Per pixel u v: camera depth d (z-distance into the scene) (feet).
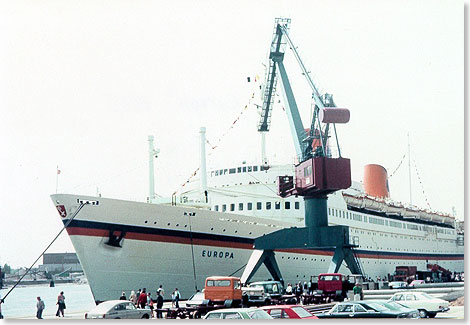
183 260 120.37
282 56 139.33
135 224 112.37
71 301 285.64
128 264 111.86
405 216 222.48
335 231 118.42
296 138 129.80
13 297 338.95
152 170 136.15
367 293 116.26
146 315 80.64
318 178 113.09
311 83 123.44
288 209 156.35
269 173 158.81
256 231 136.46
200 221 123.13
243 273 123.65
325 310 93.40
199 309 88.79
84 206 105.70
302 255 154.10
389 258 208.54
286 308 60.95
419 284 140.56
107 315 74.49
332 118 114.93
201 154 139.23
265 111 150.30
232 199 160.15
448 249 257.55
